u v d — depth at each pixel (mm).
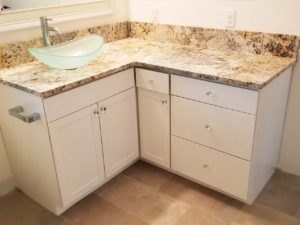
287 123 2070
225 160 1828
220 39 2137
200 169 1981
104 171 2018
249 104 1599
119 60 2006
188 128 1922
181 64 1880
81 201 2029
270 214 1858
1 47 1840
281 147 2160
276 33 1899
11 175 2139
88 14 2273
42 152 1722
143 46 2346
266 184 2102
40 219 1903
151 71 1941
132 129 2160
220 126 1766
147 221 1854
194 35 2252
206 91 1741
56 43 2125
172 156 2104
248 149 1699
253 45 2012
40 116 1595
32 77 1718
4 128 1936
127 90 2014
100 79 1791
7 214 1952
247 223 1803
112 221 1868
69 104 1655
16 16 1897
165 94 1942
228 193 1924
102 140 1932
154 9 2400
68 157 1743
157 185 2156
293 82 1951
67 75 1734
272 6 1858
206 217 1861
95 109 1814
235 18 2021
